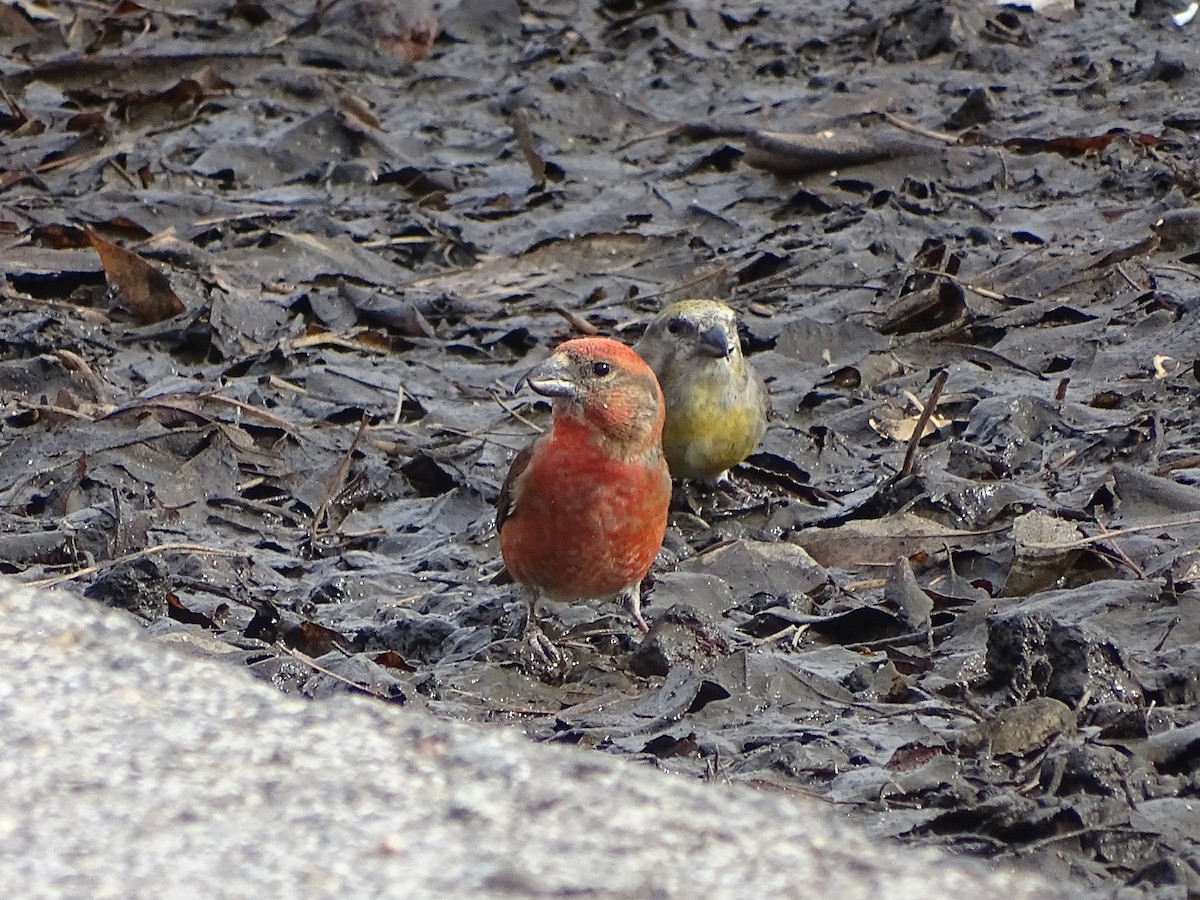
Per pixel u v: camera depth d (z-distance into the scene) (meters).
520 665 10.22
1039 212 17.53
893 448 13.45
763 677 9.43
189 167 19.52
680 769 8.60
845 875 6.39
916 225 17.42
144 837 6.55
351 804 6.79
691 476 13.18
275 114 20.86
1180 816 7.80
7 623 8.26
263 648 9.92
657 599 10.89
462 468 13.31
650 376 10.36
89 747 7.21
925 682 9.52
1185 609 9.81
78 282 16.67
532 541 10.42
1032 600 10.21
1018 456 12.72
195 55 21.70
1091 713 8.68
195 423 13.66
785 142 18.77
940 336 15.12
